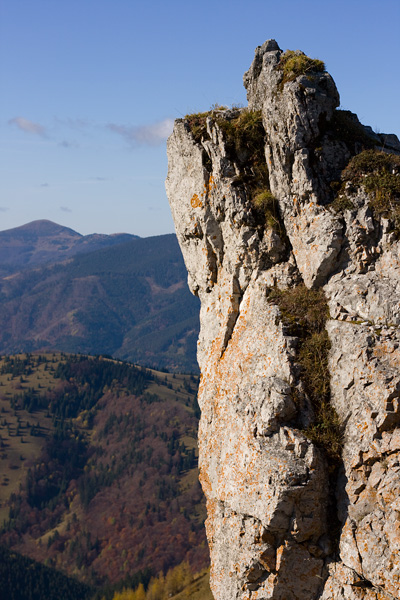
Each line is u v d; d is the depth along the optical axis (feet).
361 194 50.11
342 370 46.26
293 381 47.44
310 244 50.80
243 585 48.03
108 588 638.53
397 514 41.52
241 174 55.52
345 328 46.85
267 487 44.80
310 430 45.91
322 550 45.11
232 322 56.08
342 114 55.26
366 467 43.62
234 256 55.31
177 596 352.28
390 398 42.78
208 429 57.00
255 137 56.18
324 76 53.67
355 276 48.80
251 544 46.47
